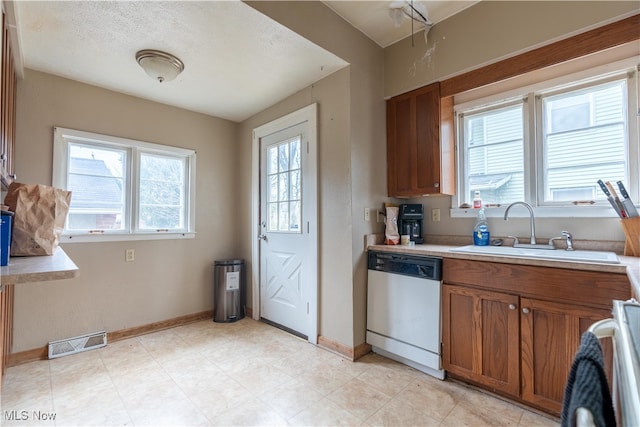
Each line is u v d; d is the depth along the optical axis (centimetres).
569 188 210
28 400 183
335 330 252
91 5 173
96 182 273
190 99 304
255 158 342
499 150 242
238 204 371
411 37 261
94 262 266
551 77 214
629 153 187
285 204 307
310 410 175
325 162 263
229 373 216
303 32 208
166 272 310
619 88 193
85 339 256
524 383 171
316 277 266
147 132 301
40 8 173
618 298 142
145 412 172
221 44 214
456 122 261
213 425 162
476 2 224
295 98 292
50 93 248
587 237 198
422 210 269
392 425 162
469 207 250
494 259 182
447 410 174
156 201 310
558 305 160
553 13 193
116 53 222
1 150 145
